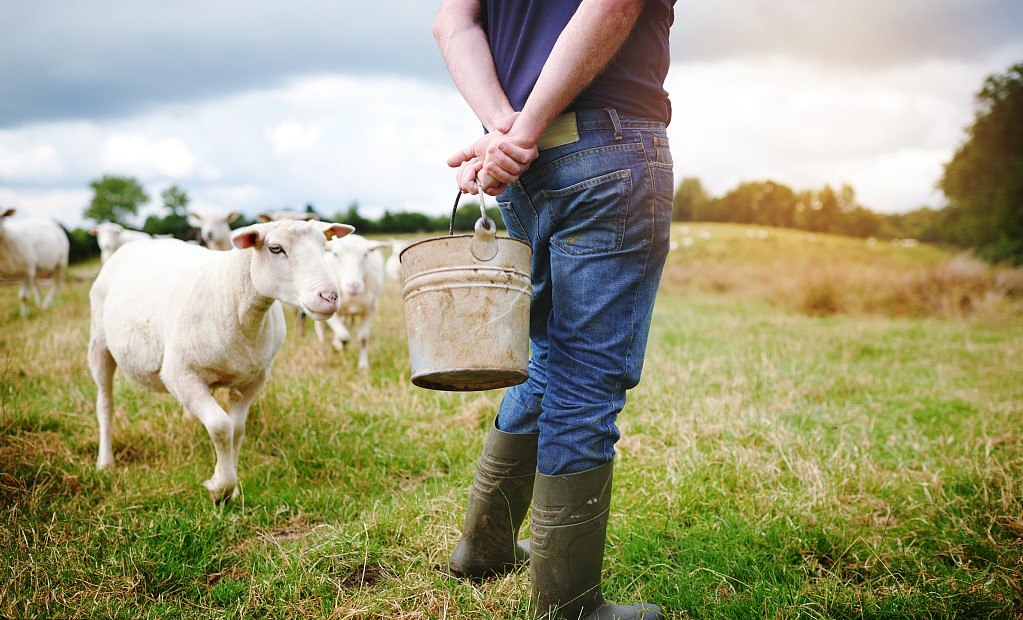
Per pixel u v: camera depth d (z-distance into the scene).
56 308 9.69
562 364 1.87
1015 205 17.66
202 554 2.64
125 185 68.31
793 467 3.37
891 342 7.72
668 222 1.85
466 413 4.26
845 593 2.28
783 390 5.18
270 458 3.62
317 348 6.23
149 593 2.38
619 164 1.73
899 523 2.89
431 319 1.71
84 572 2.39
